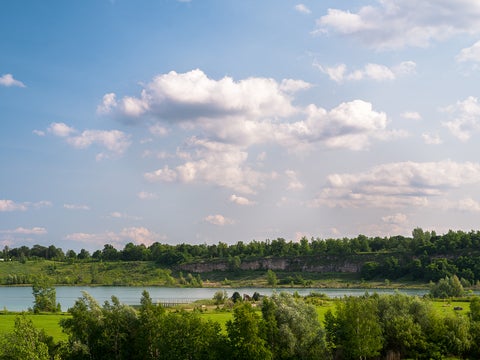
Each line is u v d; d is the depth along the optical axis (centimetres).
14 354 5853
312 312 8694
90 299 7888
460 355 8781
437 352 8588
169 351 7300
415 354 8612
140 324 7719
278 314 8169
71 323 7588
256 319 7550
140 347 7569
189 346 7325
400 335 8731
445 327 8912
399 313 9288
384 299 9575
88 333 7494
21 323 6059
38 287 17438
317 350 7962
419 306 9394
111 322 7638
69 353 7288
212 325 7744
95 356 7456
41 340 6869
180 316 7588
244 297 18825
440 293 19688
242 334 7362
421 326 9112
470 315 10131
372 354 8350
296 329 8075
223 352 7400
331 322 8700
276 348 7788
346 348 8419
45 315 14762
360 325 8375
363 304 8844
